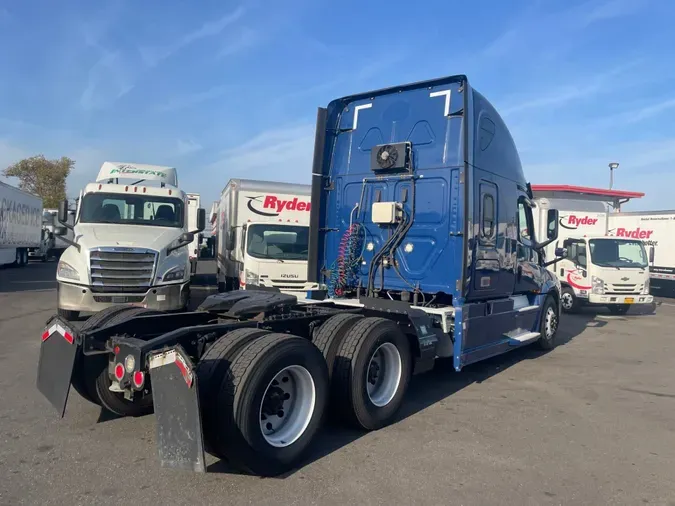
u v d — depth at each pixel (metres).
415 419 5.70
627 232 21.92
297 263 12.44
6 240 24.12
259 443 4.05
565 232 20.59
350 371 5.05
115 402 5.20
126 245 10.12
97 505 3.67
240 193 14.23
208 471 4.27
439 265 6.58
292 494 3.90
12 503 3.68
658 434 5.36
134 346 4.20
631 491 4.08
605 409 6.15
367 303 6.61
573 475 4.34
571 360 8.84
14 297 15.39
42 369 4.99
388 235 7.05
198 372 4.10
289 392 4.54
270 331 4.61
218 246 18.47
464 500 3.87
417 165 6.85
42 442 4.78
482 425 5.52
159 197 11.77
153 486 3.98
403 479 4.20
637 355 9.38
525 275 8.39
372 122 7.36
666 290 21.59
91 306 9.84
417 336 5.88
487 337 7.18
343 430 5.32
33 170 48.06
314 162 7.65
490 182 7.08
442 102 6.73
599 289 14.73
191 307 13.35
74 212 11.76
